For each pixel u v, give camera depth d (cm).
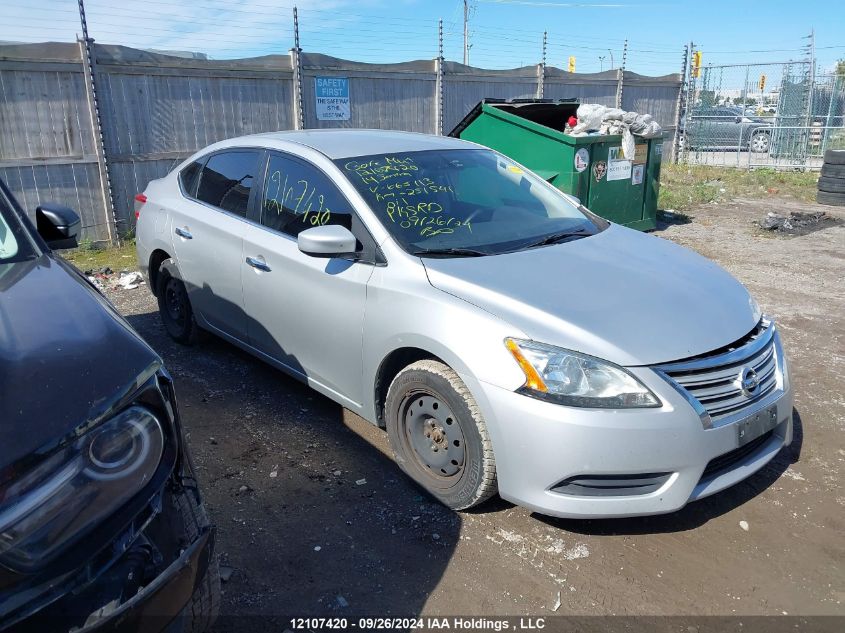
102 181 862
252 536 302
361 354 344
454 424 306
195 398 438
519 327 282
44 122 811
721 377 286
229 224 436
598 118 888
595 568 285
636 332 283
